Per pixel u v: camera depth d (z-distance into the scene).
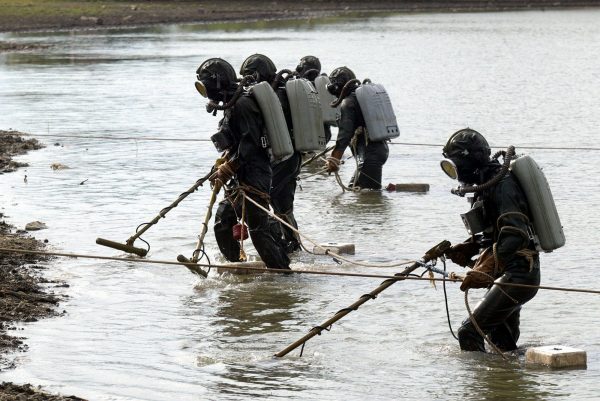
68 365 20.50
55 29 158.50
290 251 30.48
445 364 20.91
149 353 21.38
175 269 28.03
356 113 39.41
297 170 30.48
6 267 27.30
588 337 22.66
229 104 27.47
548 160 45.12
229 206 28.64
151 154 47.69
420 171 44.03
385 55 108.88
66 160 45.72
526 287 21.17
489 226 21.38
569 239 31.17
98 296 25.41
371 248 30.81
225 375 20.11
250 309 24.69
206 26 164.88
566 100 68.06
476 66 96.88
